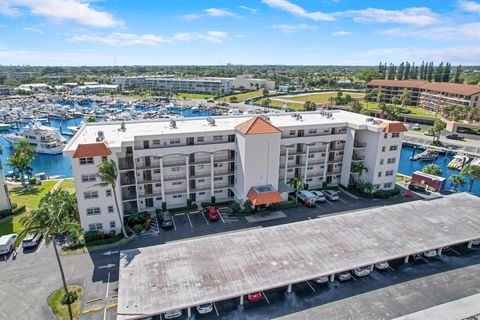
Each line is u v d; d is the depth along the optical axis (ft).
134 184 190.39
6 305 127.34
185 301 116.06
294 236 159.74
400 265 155.94
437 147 366.43
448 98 519.19
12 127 486.38
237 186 214.69
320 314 124.36
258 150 199.72
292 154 226.79
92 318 121.19
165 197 206.90
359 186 233.14
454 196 210.79
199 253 144.97
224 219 195.11
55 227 117.60
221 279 127.75
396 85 619.26
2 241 160.04
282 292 136.36
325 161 237.66
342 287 139.74
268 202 196.95
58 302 128.67
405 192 239.91
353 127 229.86
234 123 230.07
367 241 155.94
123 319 108.27
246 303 130.00
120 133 198.59
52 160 346.74
